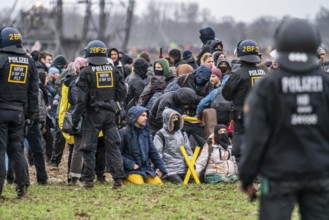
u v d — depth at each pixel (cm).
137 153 1928
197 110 2066
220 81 2166
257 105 923
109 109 1769
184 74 2220
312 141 927
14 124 1587
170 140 2006
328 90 934
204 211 1506
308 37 936
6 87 1568
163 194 1730
